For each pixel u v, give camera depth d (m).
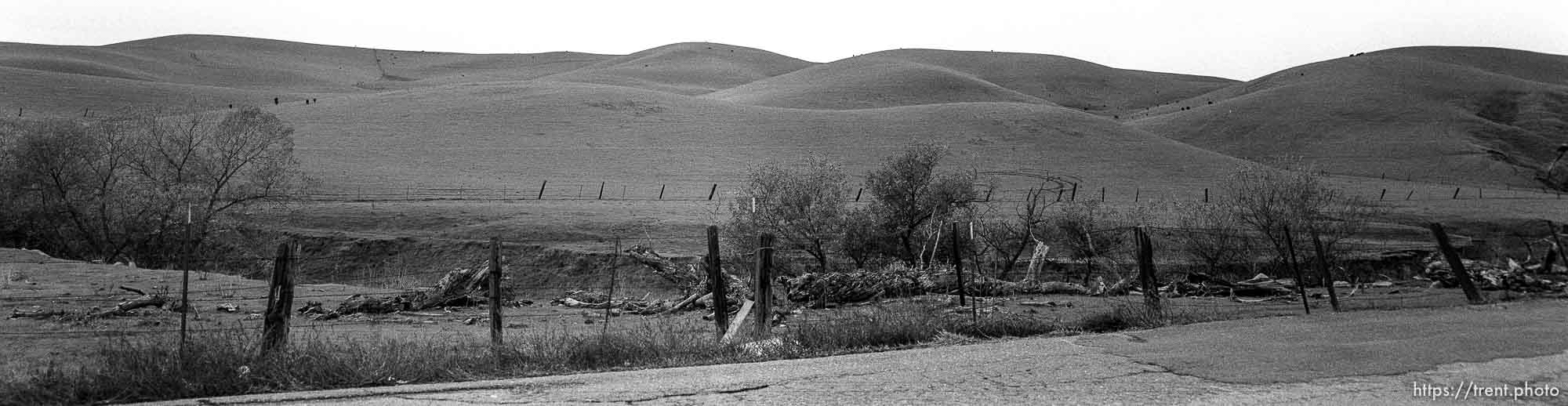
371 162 73.56
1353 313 13.04
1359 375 7.84
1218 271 27.02
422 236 39.69
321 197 54.38
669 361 9.59
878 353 9.80
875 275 19.75
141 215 35.53
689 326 14.82
